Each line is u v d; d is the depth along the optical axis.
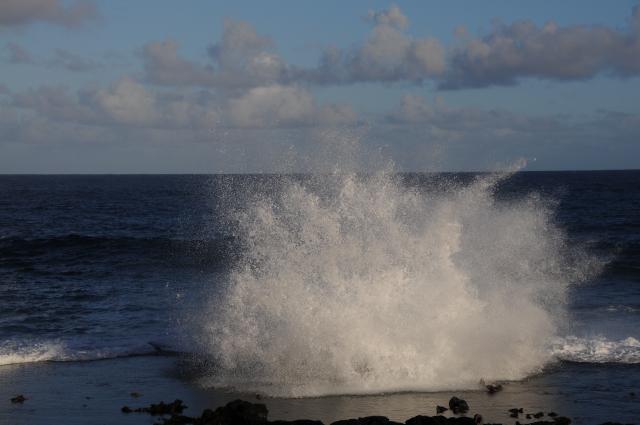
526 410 17.28
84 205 116.94
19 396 18.17
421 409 17.34
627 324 26.70
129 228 73.94
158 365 21.77
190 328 26.23
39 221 84.62
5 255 51.19
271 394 18.67
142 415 16.91
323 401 17.98
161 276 40.59
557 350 23.08
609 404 17.70
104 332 26.14
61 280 39.41
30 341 24.75
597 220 78.44
